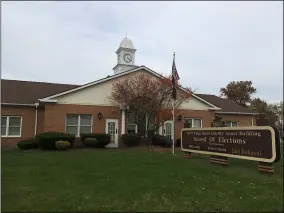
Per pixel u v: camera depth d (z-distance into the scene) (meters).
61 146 16.55
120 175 9.19
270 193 7.84
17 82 23.97
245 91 43.50
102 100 20.56
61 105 19.44
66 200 6.48
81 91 20.11
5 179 8.19
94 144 18.58
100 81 20.48
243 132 11.21
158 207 6.33
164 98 19.84
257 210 6.50
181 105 22.92
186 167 11.10
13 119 19.84
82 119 20.06
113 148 18.89
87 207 6.09
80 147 19.08
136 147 19.48
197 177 9.34
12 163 10.95
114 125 20.66
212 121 23.23
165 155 14.73
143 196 7.04
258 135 10.55
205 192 7.66
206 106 24.17
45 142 16.84
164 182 8.44
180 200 6.90
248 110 29.14
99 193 7.14
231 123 27.69
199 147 13.63
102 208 6.07
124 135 20.06
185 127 15.83
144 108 19.58
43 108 20.59
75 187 7.62
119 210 6.04
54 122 19.12
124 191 7.39
